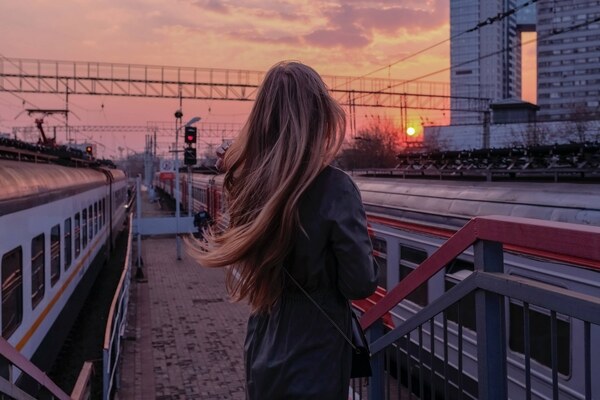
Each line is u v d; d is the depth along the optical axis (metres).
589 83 107.81
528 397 1.58
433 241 7.38
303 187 1.49
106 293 16.42
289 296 1.63
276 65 1.68
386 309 2.65
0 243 6.25
